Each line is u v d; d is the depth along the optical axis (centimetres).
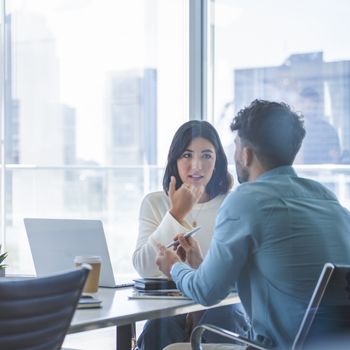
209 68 443
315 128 404
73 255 250
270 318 210
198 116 443
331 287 179
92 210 922
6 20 613
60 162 1051
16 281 153
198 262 262
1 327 151
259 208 209
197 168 300
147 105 981
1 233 658
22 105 1005
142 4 863
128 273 284
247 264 213
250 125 225
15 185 811
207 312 263
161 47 657
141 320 200
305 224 209
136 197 939
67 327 170
